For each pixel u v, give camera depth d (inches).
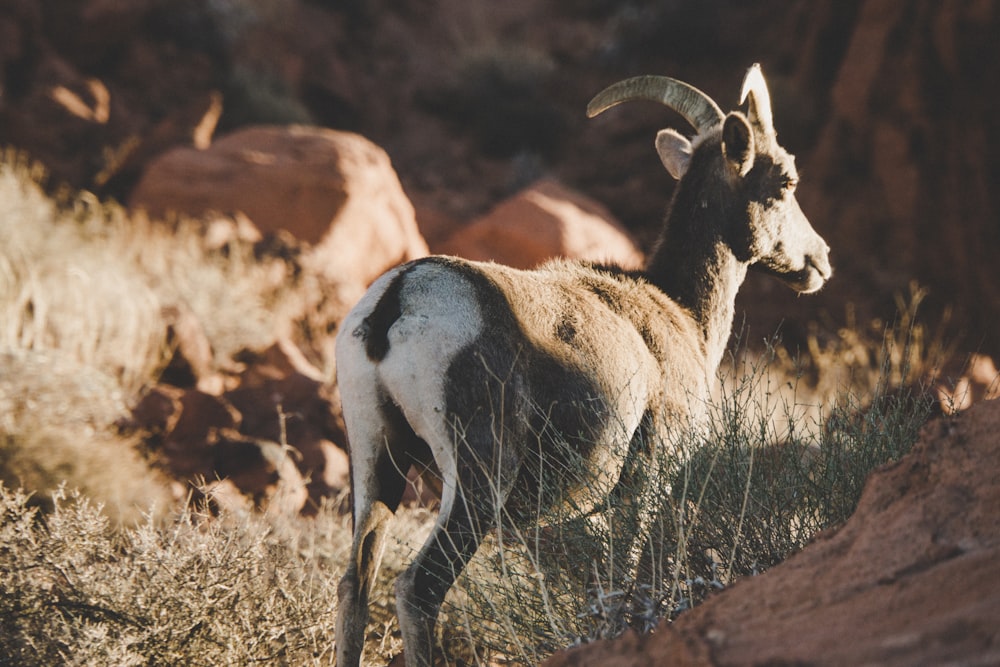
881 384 812.6
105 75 2795.3
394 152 3304.6
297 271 1815.9
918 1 2888.8
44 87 2512.3
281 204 1980.8
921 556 460.4
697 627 474.3
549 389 695.7
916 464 522.9
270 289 1761.8
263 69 3142.2
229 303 1598.2
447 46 3777.1
